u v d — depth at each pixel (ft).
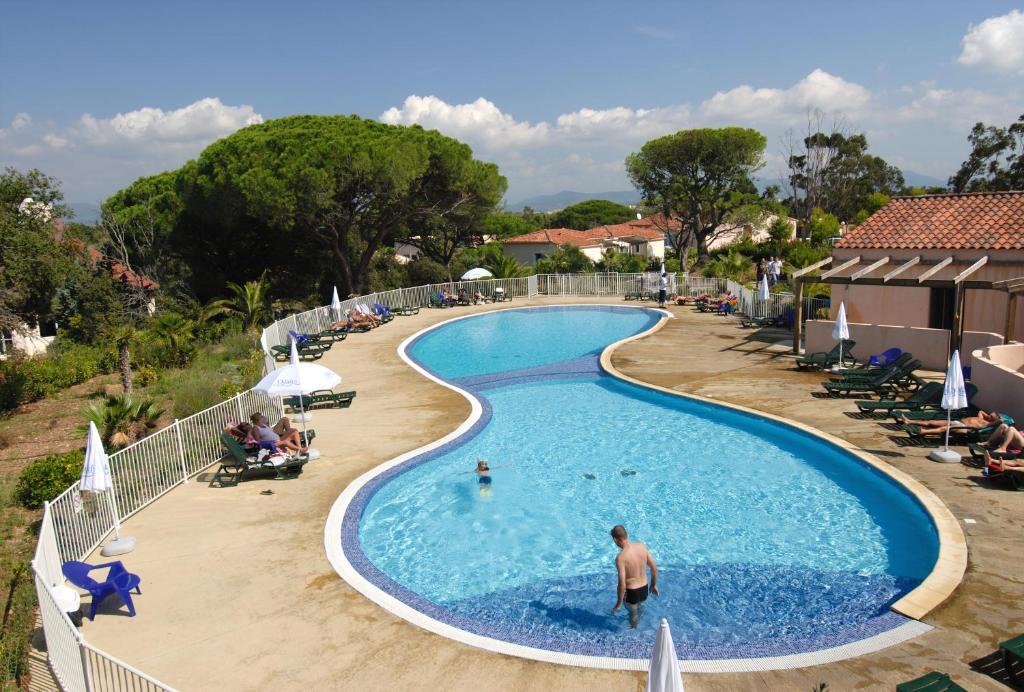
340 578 30.99
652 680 18.13
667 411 58.29
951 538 32.09
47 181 82.48
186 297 119.03
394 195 116.26
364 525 39.01
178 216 125.39
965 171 216.13
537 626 29.12
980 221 69.41
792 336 82.28
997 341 57.16
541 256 211.00
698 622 29.01
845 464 44.34
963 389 40.70
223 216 117.80
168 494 40.57
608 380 68.13
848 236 75.72
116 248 122.11
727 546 35.78
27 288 80.48
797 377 63.16
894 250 71.26
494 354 83.41
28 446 57.62
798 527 37.63
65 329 101.30
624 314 110.22
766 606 30.12
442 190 127.65
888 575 32.35
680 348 78.28
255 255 133.18
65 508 31.55
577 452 49.52
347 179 111.14
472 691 23.20
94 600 27.91
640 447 50.19
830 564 33.63
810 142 209.67
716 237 177.17
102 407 54.70
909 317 72.23
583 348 85.20
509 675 24.03
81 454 45.98
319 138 114.93
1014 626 25.49
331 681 23.89
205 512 37.99
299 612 28.30
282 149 113.29
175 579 31.04
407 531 38.29
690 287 116.37
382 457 46.11
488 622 29.53
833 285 77.51
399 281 143.13
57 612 23.32
